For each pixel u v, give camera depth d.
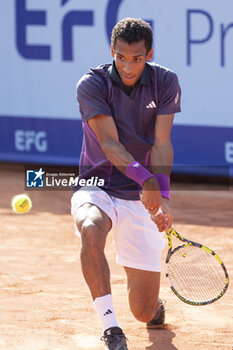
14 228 24.30
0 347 12.70
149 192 11.15
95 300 11.36
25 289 16.94
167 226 11.90
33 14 35.34
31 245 21.84
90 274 11.33
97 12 33.56
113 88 11.83
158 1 31.91
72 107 34.81
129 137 12.20
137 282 12.43
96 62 33.94
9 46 36.31
